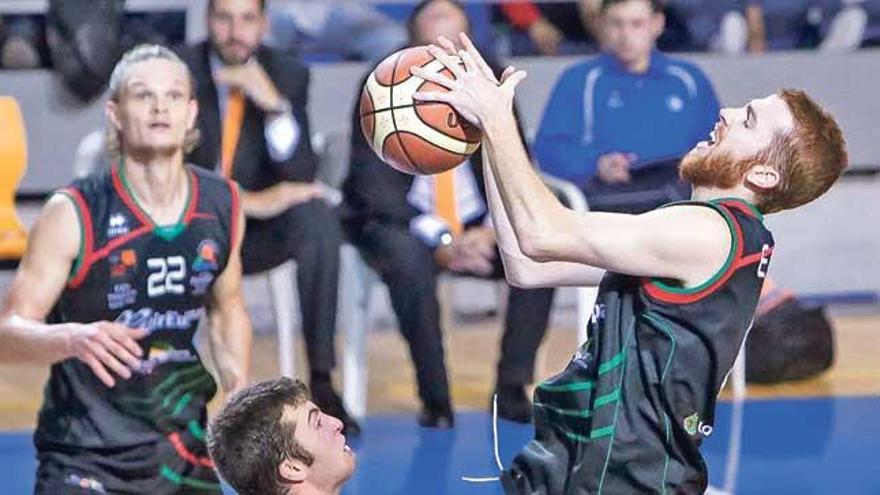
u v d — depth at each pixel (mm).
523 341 15828
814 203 20812
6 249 16219
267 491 7289
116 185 9688
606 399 7137
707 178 7312
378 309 20438
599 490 7180
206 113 15750
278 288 16047
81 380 9594
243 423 7297
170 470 9789
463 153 7484
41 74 18406
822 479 14094
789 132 7180
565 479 7273
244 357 10320
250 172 15828
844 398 17047
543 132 17109
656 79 17172
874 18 20938
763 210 7371
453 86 7246
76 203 9578
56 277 9531
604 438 7133
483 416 16125
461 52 7344
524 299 15758
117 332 9062
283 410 7316
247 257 15492
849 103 20516
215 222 9898
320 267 15273
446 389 15664
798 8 20812
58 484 9609
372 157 15852
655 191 16641
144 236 9664
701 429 7258
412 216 15867
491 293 20609
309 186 15523
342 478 7402
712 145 7336
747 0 20609
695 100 17234
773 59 20281
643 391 7133
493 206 7883
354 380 16016
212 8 15781
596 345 7262
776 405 16766
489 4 20016
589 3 18172
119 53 17969
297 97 16094
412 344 15641
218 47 15883
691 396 7125
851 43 20891
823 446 15203
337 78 19422
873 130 20609
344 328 16141
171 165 9711
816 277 20953
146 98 9594
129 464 9680
